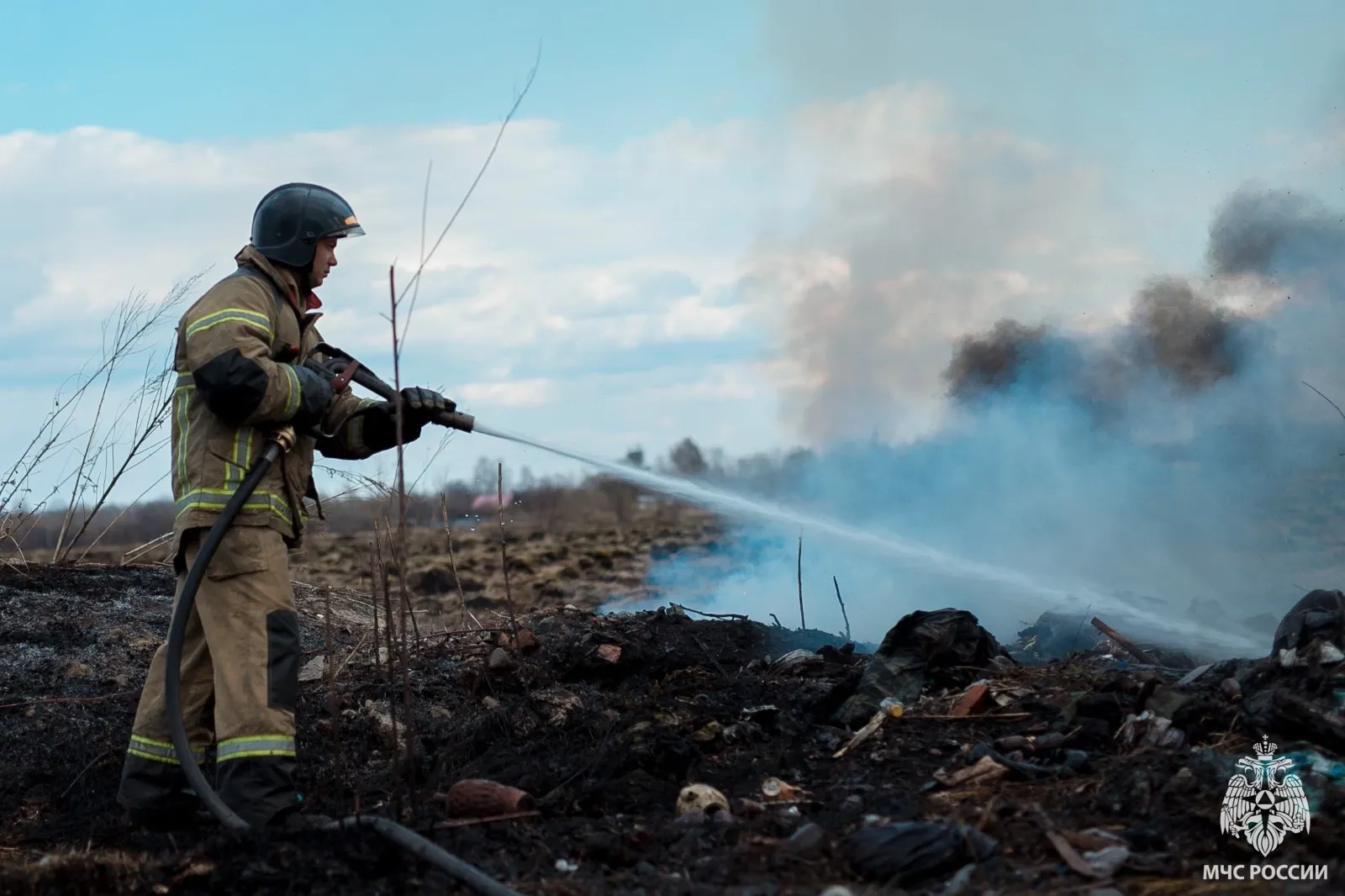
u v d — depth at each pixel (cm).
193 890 326
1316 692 382
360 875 328
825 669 496
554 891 312
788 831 341
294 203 405
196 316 383
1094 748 387
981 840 316
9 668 550
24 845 406
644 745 409
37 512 697
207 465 387
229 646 379
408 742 382
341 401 439
